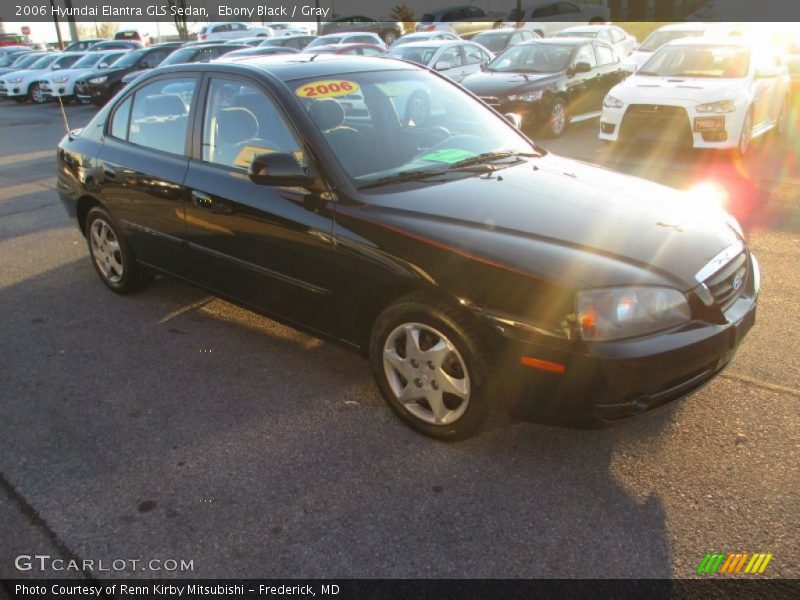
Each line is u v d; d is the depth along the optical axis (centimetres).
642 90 865
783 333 391
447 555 244
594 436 306
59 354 403
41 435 322
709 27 1411
